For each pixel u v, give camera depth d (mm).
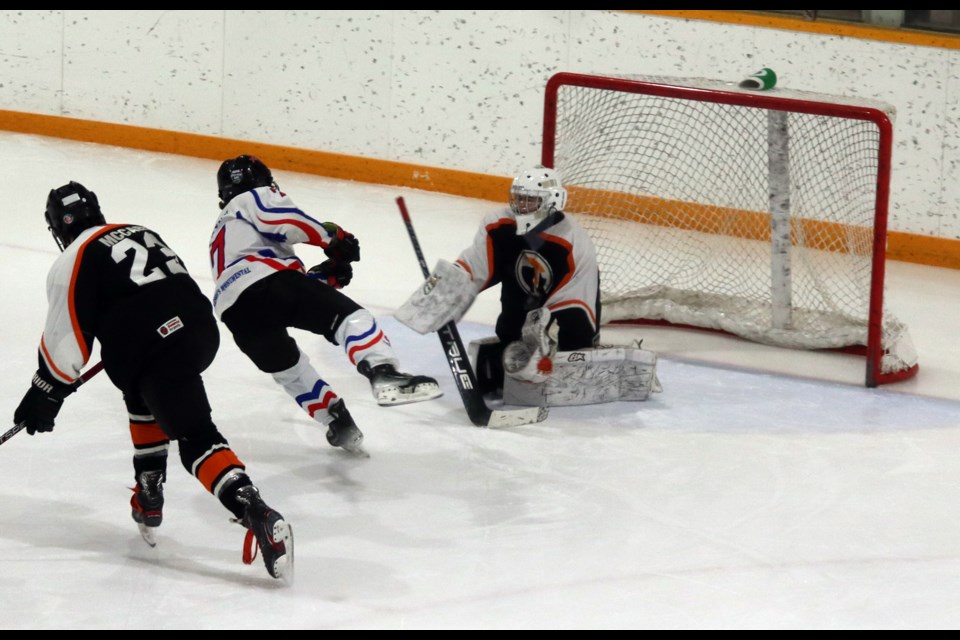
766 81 16141
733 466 12398
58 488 11320
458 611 9328
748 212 20188
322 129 25094
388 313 17188
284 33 24828
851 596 9797
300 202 23094
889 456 12836
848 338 16188
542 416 13305
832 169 19047
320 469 11992
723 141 20453
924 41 20641
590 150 18766
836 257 19031
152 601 9352
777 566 10281
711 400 14398
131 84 26109
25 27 26359
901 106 21078
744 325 16750
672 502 11484
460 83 23891
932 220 21281
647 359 14023
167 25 25562
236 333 11859
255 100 25422
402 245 20688
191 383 9688
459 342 13242
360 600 9453
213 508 11055
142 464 10031
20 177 23422
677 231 20719
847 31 21188
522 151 23734
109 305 9664
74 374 9664
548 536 10680
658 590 9773
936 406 14484
